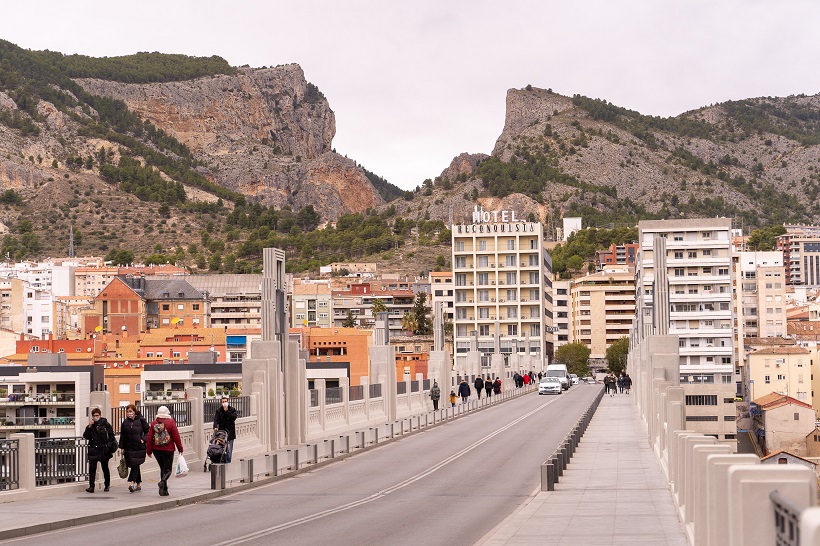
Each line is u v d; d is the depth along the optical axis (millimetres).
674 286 169000
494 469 34531
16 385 91125
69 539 19156
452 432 52500
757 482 7988
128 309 191375
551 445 43656
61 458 27000
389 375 58531
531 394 99938
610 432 48438
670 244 170375
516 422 59219
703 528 13648
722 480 10891
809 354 152750
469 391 73250
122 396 113125
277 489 29406
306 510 24359
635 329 90688
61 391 91062
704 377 165250
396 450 42688
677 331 166750
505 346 189250
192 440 32906
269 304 41406
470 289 192125
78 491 26547
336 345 131500
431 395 62344
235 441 35812
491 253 191500
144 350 137625
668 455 27156
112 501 24672
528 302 190250
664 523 19984
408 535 19859
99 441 26281
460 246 193375
